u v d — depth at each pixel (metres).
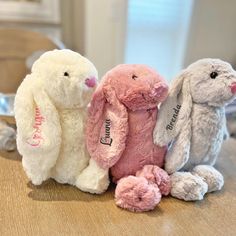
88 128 0.32
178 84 0.32
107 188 0.33
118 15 1.17
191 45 1.36
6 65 0.83
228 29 1.38
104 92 0.31
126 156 0.32
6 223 0.27
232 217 0.30
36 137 0.30
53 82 0.29
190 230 0.28
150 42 1.32
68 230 0.27
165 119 0.32
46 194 0.32
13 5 0.96
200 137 0.32
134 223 0.28
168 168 0.33
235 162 0.43
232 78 0.31
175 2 1.29
